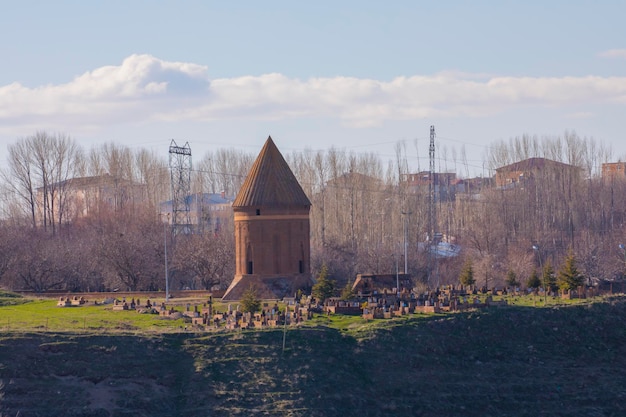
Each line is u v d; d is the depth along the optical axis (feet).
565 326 360.89
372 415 292.20
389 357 324.80
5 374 289.12
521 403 306.76
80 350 307.58
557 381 322.34
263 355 316.40
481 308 370.32
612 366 337.11
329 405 291.58
